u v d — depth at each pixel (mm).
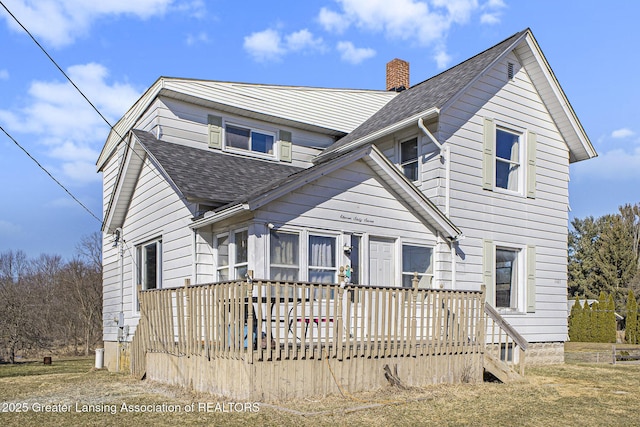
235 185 12164
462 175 14195
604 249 47594
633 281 44688
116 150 17969
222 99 15406
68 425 7270
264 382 8312
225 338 8805
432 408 8539
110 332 17094
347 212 11586
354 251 11742
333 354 9109
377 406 8445
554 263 16328
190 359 9766
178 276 12117
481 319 11352
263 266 10328
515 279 15508
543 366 15070
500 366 11461
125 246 15773
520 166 15836
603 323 36219
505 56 15453
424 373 10305
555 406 8961
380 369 9680
